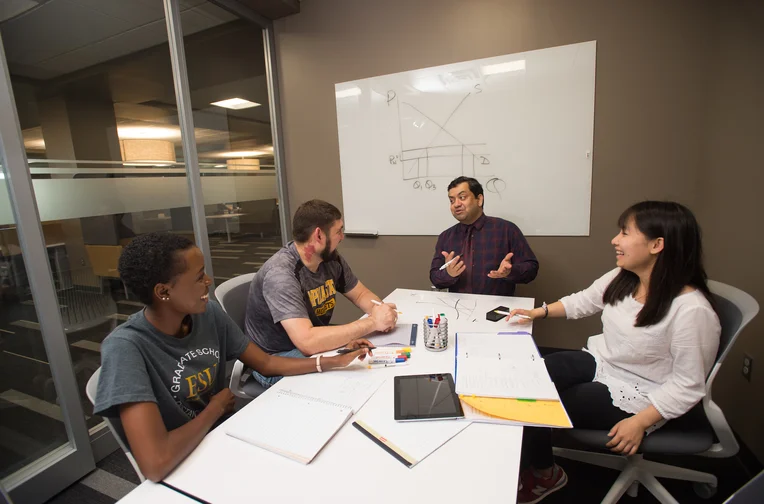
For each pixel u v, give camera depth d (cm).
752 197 191
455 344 128
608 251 225
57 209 164
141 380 84
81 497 157
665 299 109
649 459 162
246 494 70
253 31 279
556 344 246
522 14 221
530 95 225
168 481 74
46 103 160
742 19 182
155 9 209
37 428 157
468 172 248
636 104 206
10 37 147
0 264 146
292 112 298
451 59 241
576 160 222
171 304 94
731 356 181
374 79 263
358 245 294
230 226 263
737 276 197
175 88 222
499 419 87
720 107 192
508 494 67
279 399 99
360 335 133
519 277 200
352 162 282
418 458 76
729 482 148
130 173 198
